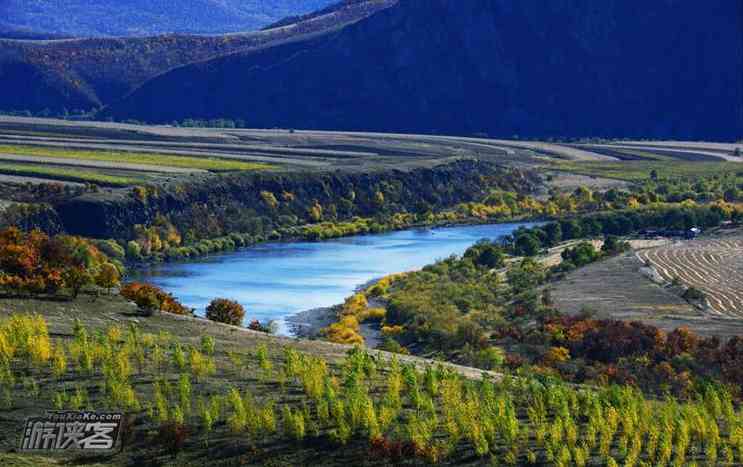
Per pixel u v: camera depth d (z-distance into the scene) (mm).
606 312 152625
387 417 78062
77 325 93938
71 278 114312
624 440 78375
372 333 152500
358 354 93688
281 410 80875
